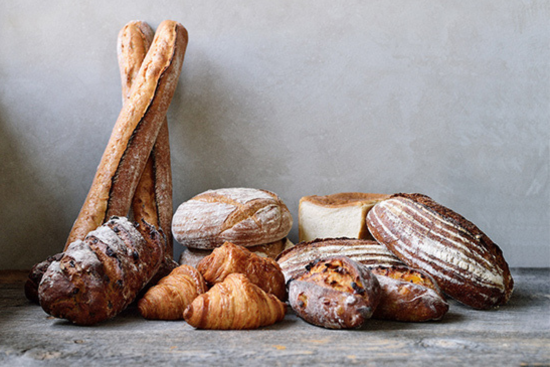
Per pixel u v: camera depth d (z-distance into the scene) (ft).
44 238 7.34
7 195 7.31
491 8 7.43
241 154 7.42
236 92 7.39
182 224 6.17
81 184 7.34
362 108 7.43
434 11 7.40
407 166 7.47
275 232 6.10
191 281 4.72
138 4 7.30
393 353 3.60
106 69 7.30
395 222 5.40
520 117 7.48
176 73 6.65
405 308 4.50
